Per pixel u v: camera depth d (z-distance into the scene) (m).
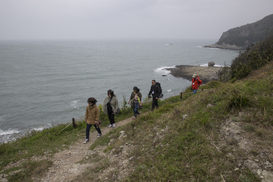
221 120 4.06
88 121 6.56
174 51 146.38
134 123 6.66
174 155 3.60
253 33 153.25
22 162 5.38
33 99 34.53
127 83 46.22
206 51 143.38
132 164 3.95
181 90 38.69
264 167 2.60
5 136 21.22
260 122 3.50
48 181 4.28
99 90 40.47
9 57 97.19
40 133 8.09
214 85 14.01
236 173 2.72
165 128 5.00
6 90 39.50
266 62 14.95
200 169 3.01
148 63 80.88
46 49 166.50
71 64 77.06
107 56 110.12
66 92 39.00
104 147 5.84
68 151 6.02
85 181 3.93
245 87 5.17
